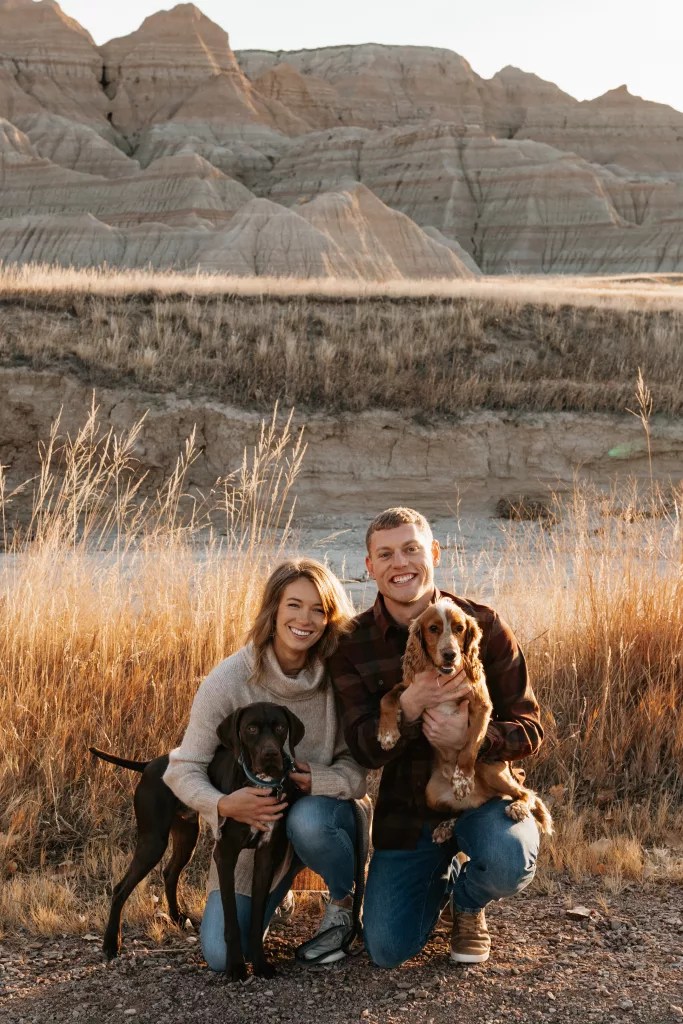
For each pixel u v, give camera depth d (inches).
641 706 255.1
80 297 775.1
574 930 180.5
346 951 173.9
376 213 2615.7
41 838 221.1
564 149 6993.1
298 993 161.9
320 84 7027.6
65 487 320.8
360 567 500.4
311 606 171.5
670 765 249.0
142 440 668.7
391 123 7032.5
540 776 247.8
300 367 716.0
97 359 703.7
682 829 223.5
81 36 6181.1
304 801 169.5
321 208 2551.7
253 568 284.0
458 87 7381.9
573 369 764.0
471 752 163.0
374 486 676.1
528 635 288.5
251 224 2469.2
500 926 183.3
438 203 4569.4
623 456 690.2
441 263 2581.2
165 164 3924.7
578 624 283.9
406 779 171.8
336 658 175.2
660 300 924.6
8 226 2994.6
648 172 6860.2
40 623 262.4
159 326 746.2
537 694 268.8
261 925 167.8
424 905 170.2
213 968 169.6
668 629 274.5
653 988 159.2
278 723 162.4
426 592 176.6
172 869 186.5
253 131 5738.2
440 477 682.8
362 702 172.4
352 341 752.3
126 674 259.3
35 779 235.0
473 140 4862.2
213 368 709.3
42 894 196.5
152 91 6102.4
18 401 671.8
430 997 159.0
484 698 163.9
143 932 186.1
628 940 176.1
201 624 270.7
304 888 200.8
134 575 301.0
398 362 735.1
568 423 697.6
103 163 4968.0
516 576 316.8
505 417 699.4
